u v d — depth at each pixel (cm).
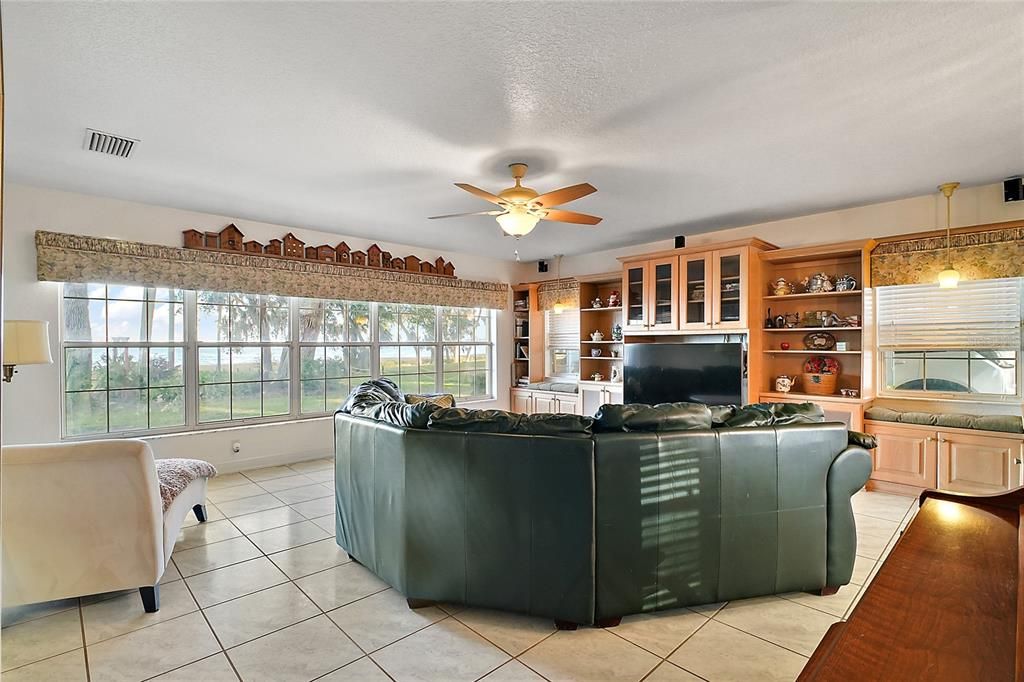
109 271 423
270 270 514
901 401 455
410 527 253
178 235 465
